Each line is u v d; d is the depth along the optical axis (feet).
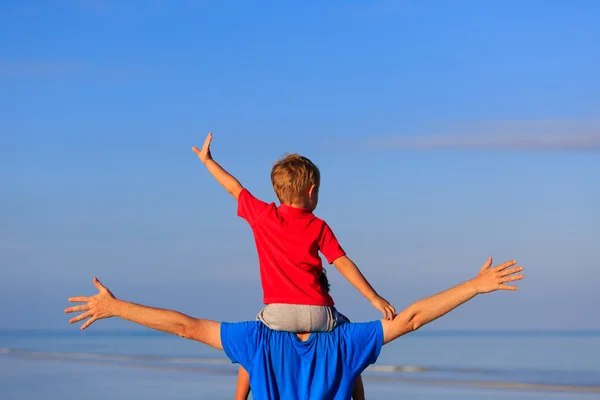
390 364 95.71
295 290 15.55
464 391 60.90
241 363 15.53
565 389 63.52
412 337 271.08
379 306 15.61
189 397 50.19
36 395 49.90
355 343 15.53
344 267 15.92
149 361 90.84
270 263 15.81
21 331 363.56
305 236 15.83
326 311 15.61
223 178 17.35
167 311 15.58
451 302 15.25
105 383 59.16
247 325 15.62
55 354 109.19
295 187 16.20
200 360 94.32
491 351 135.74
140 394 51.75
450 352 131.23
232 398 49.65
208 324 15.67
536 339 227.40
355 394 16.89
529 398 56.39
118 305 15.53
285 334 15.52
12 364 83.15
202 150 17.69
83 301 15.56
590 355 116.98
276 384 15.31
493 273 15.29
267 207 16.28
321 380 15.30
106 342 182.19
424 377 74.38
